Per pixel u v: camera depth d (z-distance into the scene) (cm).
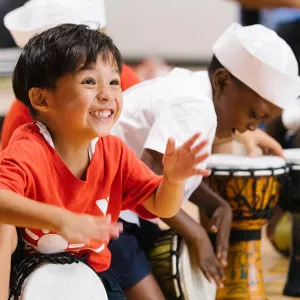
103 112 430
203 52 1380
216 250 595
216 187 645
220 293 648
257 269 656
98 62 427
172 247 581
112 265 558
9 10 1161
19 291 418
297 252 713
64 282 427
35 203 382
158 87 584
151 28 1370
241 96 607
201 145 421
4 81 1187
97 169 446
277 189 660
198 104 555
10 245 409
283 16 1158
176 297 577
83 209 441
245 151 780
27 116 585
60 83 425
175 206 457
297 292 706
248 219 646
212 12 1355
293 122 830
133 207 475
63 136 436
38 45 433
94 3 640
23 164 407
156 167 545
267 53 595
